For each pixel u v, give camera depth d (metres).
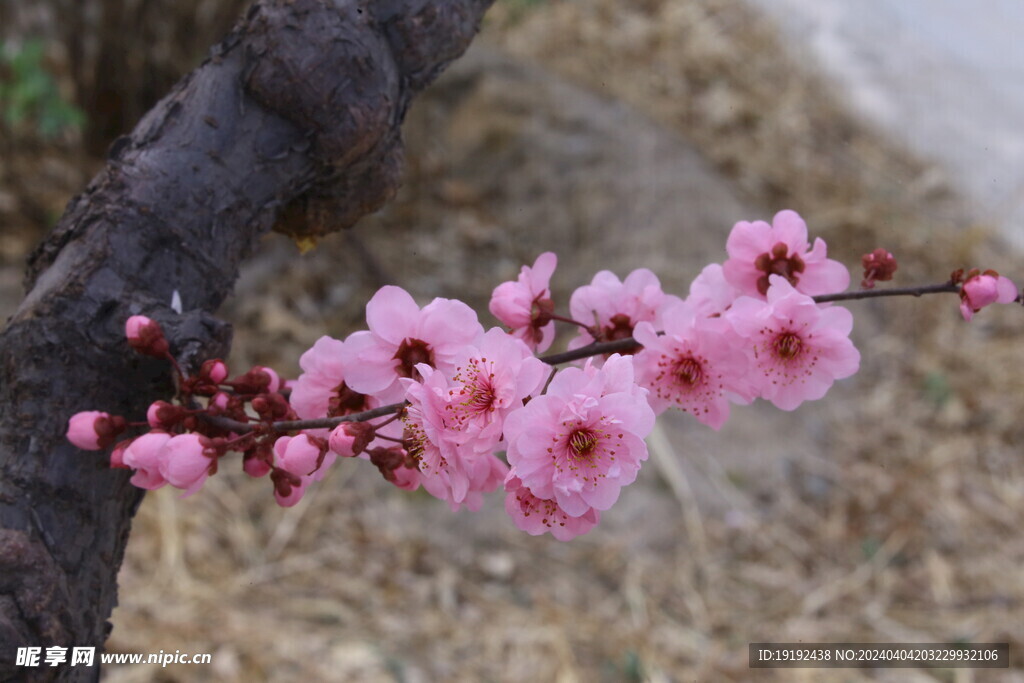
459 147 5.19
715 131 5.78
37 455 1.06
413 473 1.08
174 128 1.13
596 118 5.36
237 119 1.12
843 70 6.57
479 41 5.63
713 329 1.17
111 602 1.15
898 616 3.70
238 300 4.29
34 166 4.40
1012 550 4.04
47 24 4.52
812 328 1.18
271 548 3.58
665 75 6.09
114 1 4.10
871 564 3.89
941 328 5.01
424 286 4.55
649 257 4.72
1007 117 6.38
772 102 6.14
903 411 4.58
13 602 1.00
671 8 6.68
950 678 3.48
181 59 4.29
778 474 4.16
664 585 3.68
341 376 1.13
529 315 1.23
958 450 4.42
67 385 1.08
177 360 1.08
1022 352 4.94
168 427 1.06
